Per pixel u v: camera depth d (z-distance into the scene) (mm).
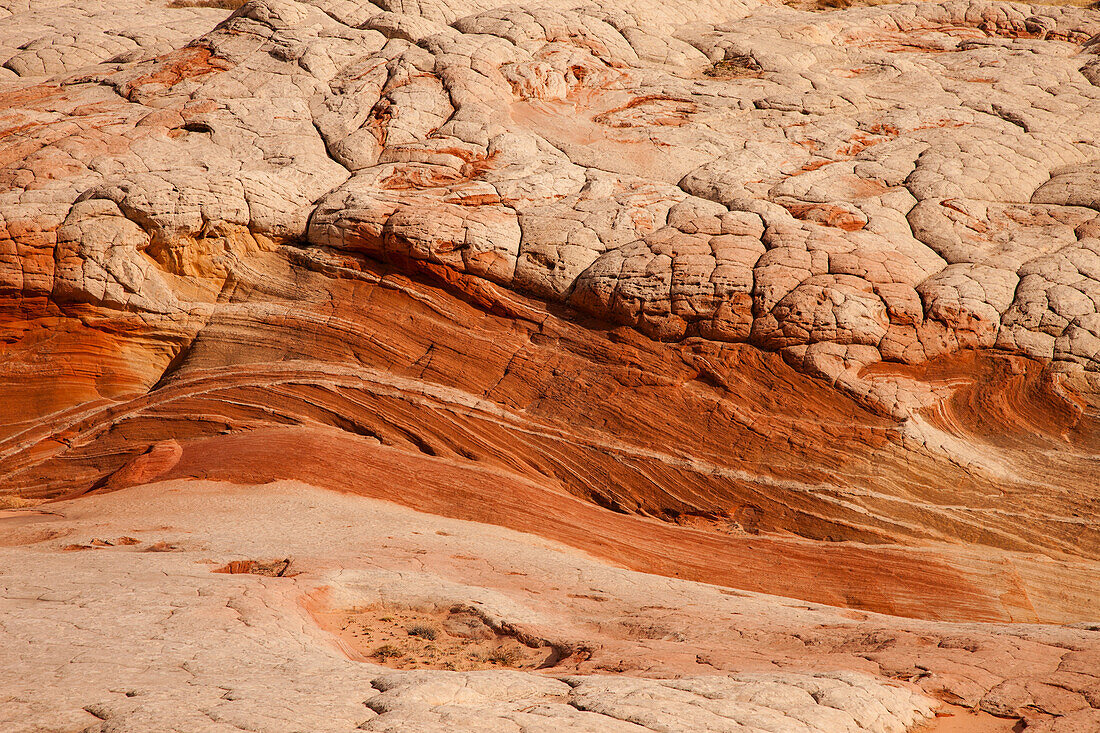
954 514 14570
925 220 18031
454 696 6441
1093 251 16969
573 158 20297
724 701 6555
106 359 18172
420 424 16969
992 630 9695
